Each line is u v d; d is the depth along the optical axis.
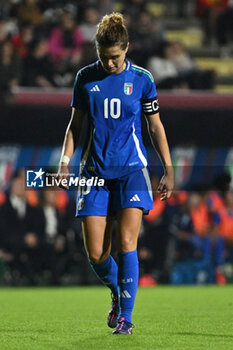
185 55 55.59
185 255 42.78
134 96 15.86
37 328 17.86
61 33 53.78
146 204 15.89
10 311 23.97
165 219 42.22
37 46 48.41
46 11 58.09
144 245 41.88
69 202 42.22
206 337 15.57
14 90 42.03
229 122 44.12
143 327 17.97
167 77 48.69
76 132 16.58
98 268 16.69
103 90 15.76
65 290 37.03
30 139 43.97
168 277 42.16
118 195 15.90
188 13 74.12
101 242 16.05
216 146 45.09
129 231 15.70
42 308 25.31
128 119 15.91
